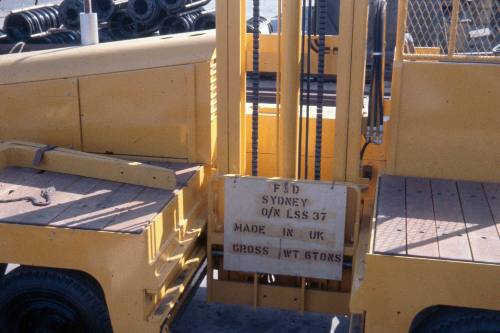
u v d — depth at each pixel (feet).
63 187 13.26
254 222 13.26
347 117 12.94
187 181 13.60
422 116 12.92
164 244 12.16
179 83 14.16
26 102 14.64
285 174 13.52
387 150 13.42
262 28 32.27
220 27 13.05
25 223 11.64
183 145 14.52
